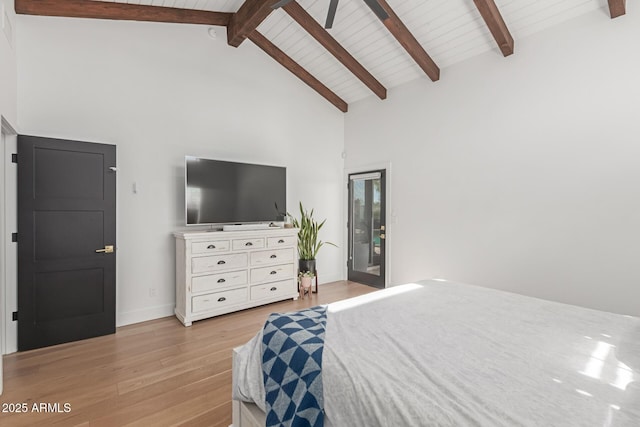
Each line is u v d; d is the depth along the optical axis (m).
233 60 4.06
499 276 3.39
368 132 4.90
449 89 3.85
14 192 2.59
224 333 3.01
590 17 2.77
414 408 0.88
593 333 1.45
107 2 2.99
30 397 1.97
